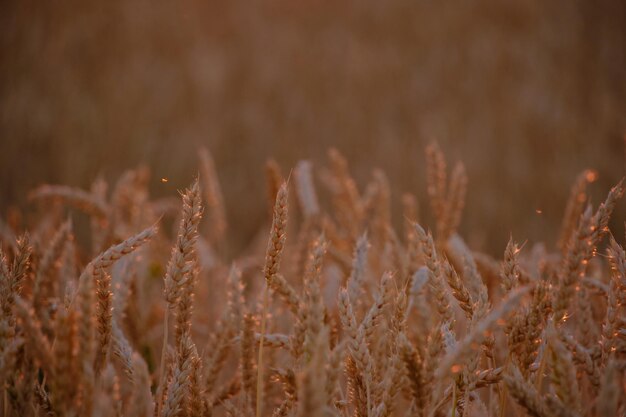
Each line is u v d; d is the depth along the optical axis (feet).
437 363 5.45
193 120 42.39
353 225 7.80
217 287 8.25
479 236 14.12
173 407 5.66
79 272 7.06
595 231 5.59
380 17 47.39
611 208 5.60
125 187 7.92
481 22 46.57
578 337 6.09
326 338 5.19
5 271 5.64
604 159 38.01
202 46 46.26
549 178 35.76
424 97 43.78
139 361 5.30
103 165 38.73
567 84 43.34
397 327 5.68
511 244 5.72
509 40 45.83
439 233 7.29
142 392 5.29
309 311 5.40
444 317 5.66
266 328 6.16
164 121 42.16
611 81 43.65
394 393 5.59
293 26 47.16
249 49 46.06
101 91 42.96
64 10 47.01
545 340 5.73
